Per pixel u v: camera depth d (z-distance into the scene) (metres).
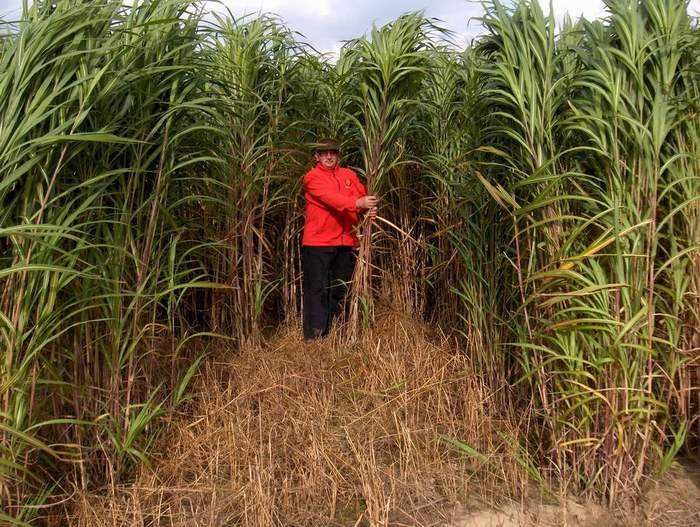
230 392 3.53
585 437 2.76
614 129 2.70
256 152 4.69
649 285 2.74
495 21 3.00
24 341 2.31
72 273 2.32
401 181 5.01
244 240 4.65
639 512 2.62
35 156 2.20
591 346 2.71
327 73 5.13
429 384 3.66
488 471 2.93
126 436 2.68
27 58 2.21
